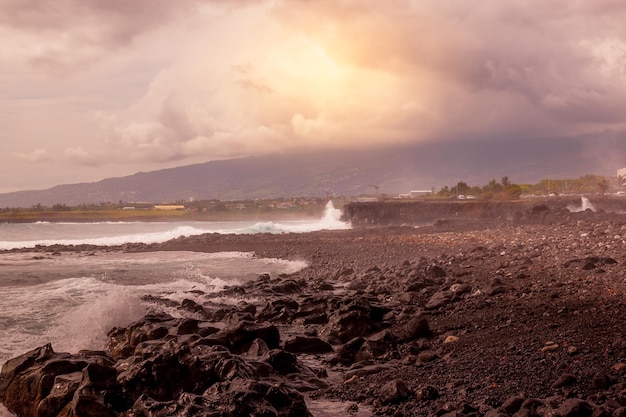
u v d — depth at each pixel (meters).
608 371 11.34
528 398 10.03
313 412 11.05
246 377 11.31
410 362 13.90
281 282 28.53
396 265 35.53
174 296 25.59
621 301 17.61
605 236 39.38
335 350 16.23
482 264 30.95
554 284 21.61
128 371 11.29
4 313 20.98
